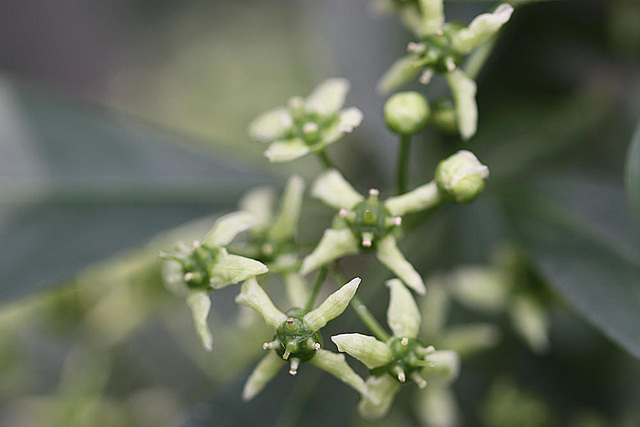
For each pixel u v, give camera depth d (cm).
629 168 10
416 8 12
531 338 12
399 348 11
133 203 12
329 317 10
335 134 11
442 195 11
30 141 12
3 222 12
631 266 11
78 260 12
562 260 11
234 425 11
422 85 12
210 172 12
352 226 11
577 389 12
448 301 12
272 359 11
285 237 11
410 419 12
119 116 12
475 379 12
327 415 11
